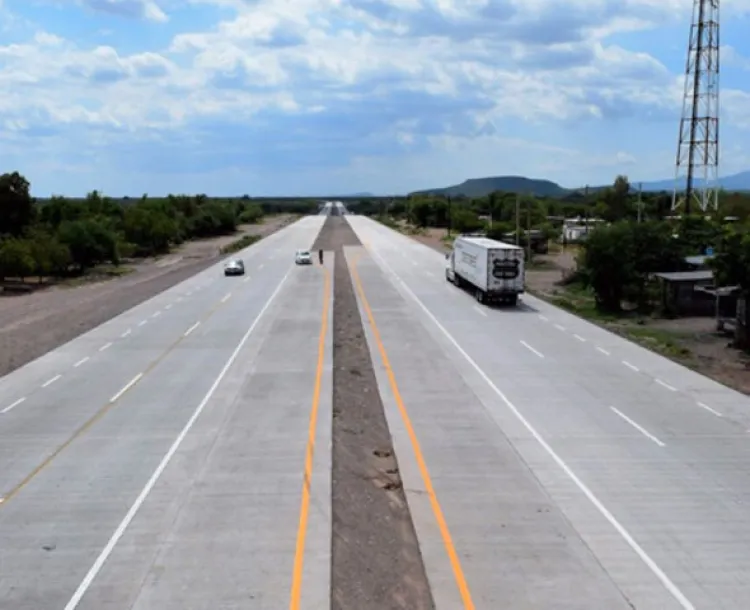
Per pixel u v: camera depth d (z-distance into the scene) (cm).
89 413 2559
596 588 1442
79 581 1462
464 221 12744
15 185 7944
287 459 2120
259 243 10475
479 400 2716
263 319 4350
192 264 7838
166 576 1479
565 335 3941
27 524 1712
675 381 2998
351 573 1510
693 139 8019
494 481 1970
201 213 12862
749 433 2359
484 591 1433
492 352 3509
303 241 10812
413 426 2420
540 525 1711
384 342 3722
